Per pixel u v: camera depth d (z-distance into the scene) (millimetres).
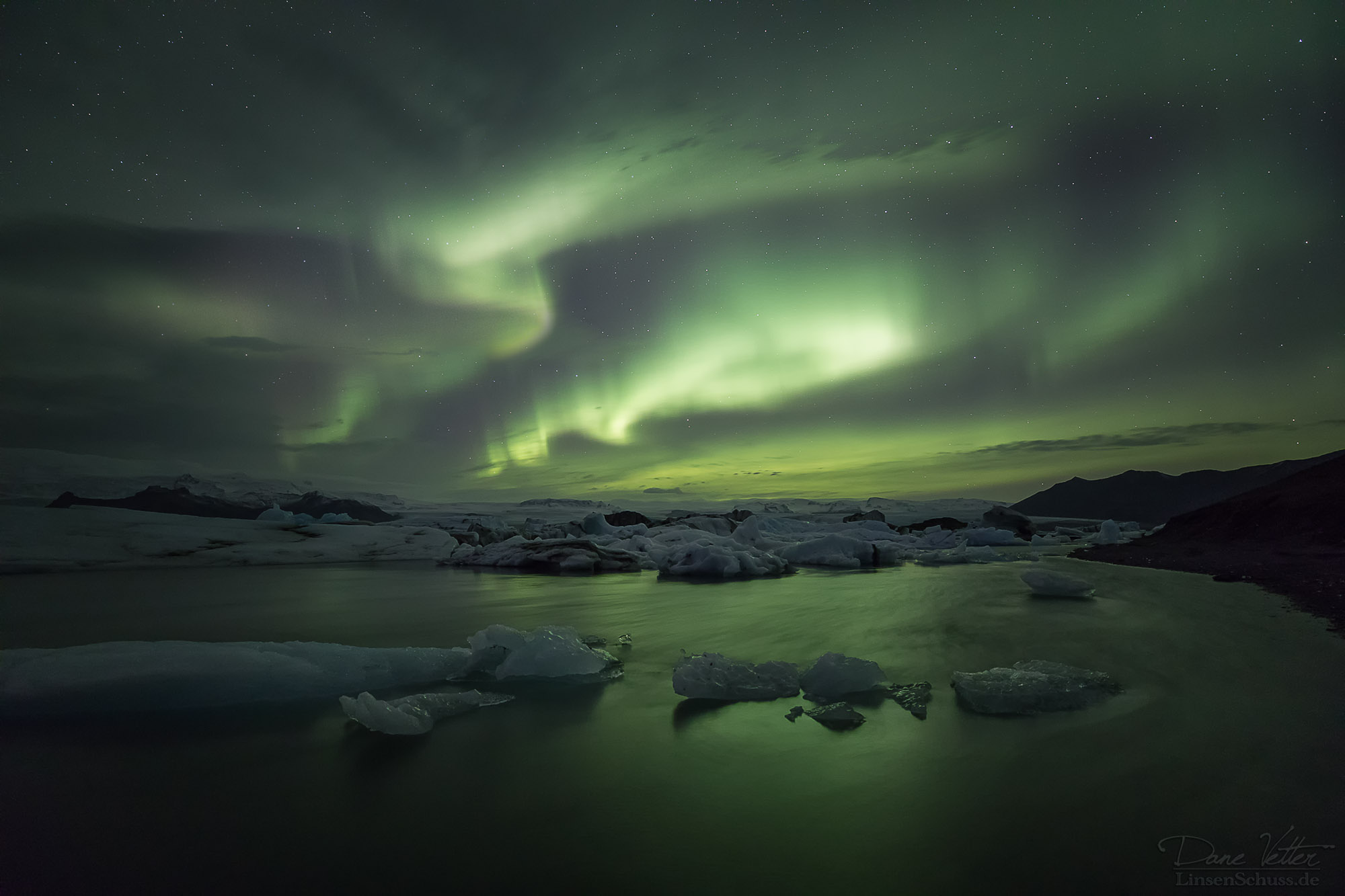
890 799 3109
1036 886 2355
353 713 4371
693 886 2389
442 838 2816
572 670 5766
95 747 4027
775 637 7586
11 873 2562
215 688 4996
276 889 2422
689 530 25344
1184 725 4086
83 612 10336
